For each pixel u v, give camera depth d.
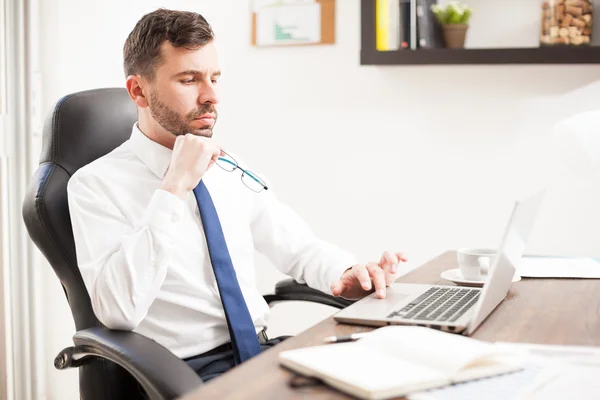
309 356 0.83
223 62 2.53
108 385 1.29
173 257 1.43
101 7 2.44
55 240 1.37
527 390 0.75
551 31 2.10
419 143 2.34
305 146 2.46
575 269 1.47
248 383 0.78
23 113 2.28
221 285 1.40
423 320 1.01
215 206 1.56
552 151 2.21
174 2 2.53
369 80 2.37
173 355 1.06
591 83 2.16
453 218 2.33
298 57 2.44
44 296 2.43
